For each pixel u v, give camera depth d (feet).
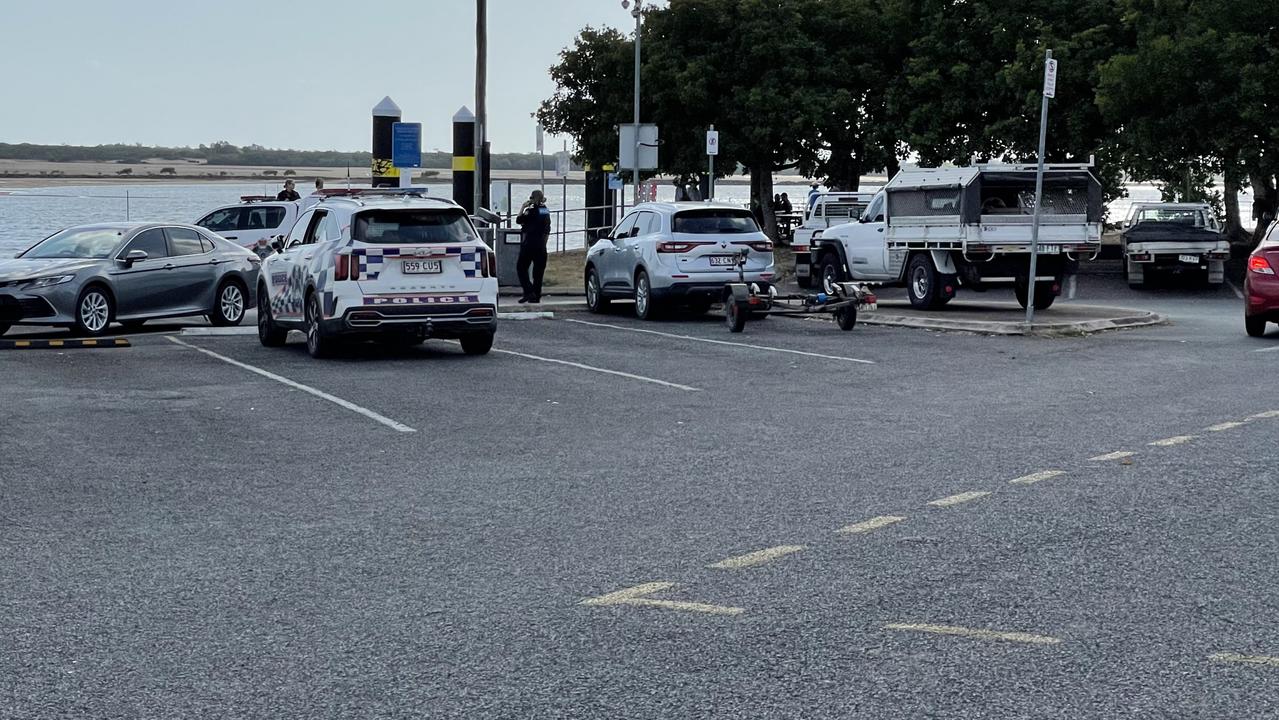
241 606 21.26
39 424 39.58
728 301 69.56
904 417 40.24
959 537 25.31
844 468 32.22
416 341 65.26
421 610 20.99
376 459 34.04
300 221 61.36
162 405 43.42
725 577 22.72
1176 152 114.73
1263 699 16.96
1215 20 110.93
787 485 30.27
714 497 29.09
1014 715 16.46
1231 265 122.72
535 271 84.17
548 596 21.71
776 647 19.08
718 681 17.72
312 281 57.52
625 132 100.99
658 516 27.32
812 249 97.50
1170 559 23.66
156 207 327.47
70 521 27.27
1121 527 26.02
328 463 33.53
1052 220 77.92
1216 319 76.84
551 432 38.09
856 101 149.59
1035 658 18.54
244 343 64.69
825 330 69.82
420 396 45.57
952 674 17.93
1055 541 24.97
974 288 79.66
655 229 76.38
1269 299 62.64
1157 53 110.83
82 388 47.50
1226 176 134.51
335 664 18.51
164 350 60.85
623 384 48.60
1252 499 28.37
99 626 20.26
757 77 148.77
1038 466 32.19
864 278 91.50
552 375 51.31
